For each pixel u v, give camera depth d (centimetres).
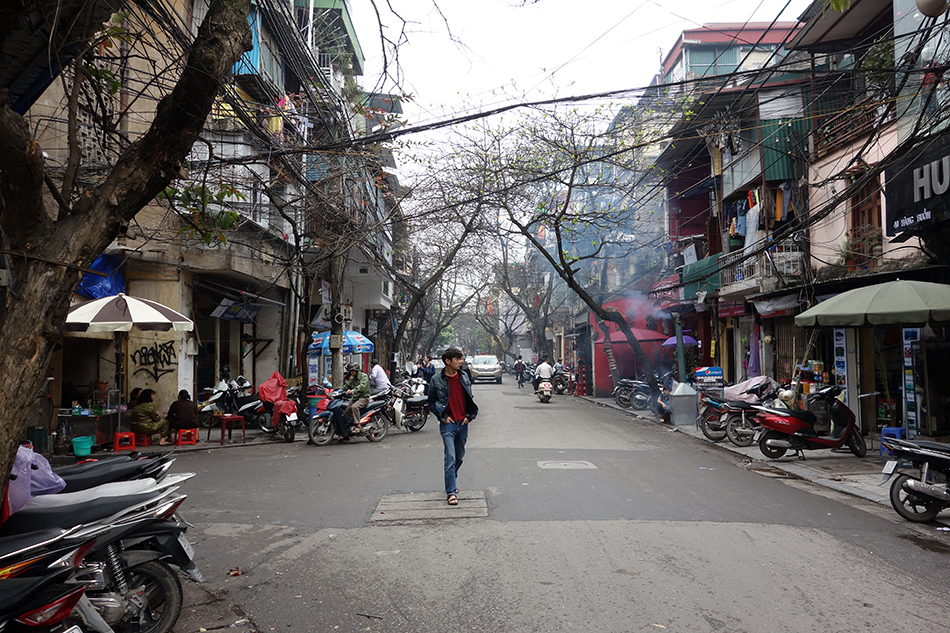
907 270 1128
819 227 1572
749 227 1742
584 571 500
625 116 1520
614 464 999
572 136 1538
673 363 2531
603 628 396
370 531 630
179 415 1301
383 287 2823
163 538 407
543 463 1004
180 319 1188
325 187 1454
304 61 1196
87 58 639
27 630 301
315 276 1522
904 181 1062
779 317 1742
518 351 7000
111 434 1252
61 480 418
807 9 1359
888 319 951
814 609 424
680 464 1014
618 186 1908
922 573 498
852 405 1362
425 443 1318
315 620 420
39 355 366
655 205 2536
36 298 369
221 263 1483
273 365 2012
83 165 976
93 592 373
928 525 652
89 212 398
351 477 922
